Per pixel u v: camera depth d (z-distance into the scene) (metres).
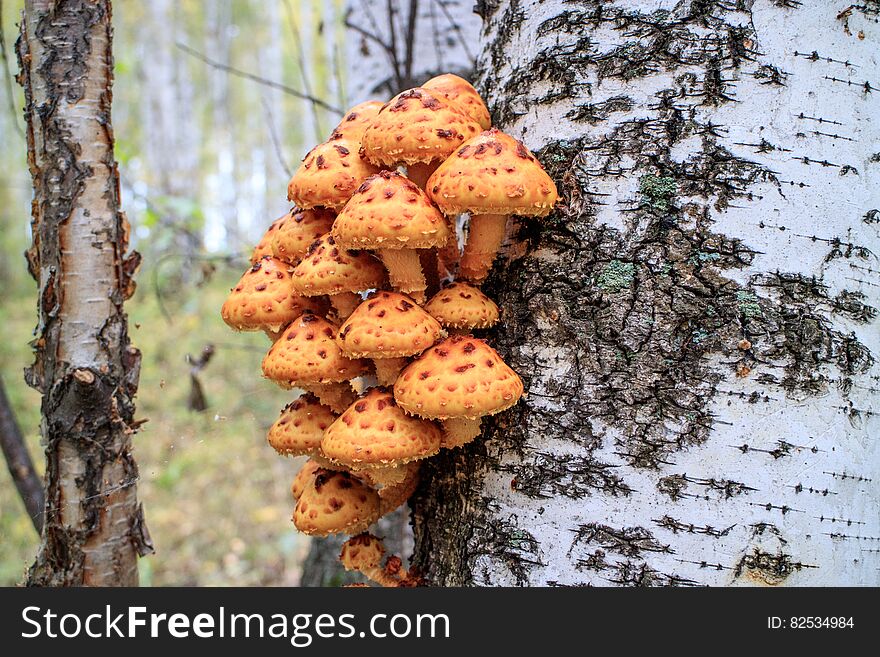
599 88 0.50
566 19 0.52
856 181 0.49
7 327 2.43
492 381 0.48
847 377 0.49
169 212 1.43
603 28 0.51
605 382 0.50
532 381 0.51
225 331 2.34
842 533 0.48
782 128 0.48
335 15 2.29
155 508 1.50
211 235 1.92
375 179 0.50
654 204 0.49
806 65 0.49
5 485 1.35
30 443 1.49
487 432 0.53
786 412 0.48
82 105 0.58
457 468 0.55
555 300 0.51
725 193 0.48
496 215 0.51
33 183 0.60
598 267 0.50
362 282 0.52
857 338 0.49
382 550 0.58
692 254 0.49
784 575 0.48
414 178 0.55
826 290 0.48
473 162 0.48
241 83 5.52
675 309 0.49
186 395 1.95
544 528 0.51
